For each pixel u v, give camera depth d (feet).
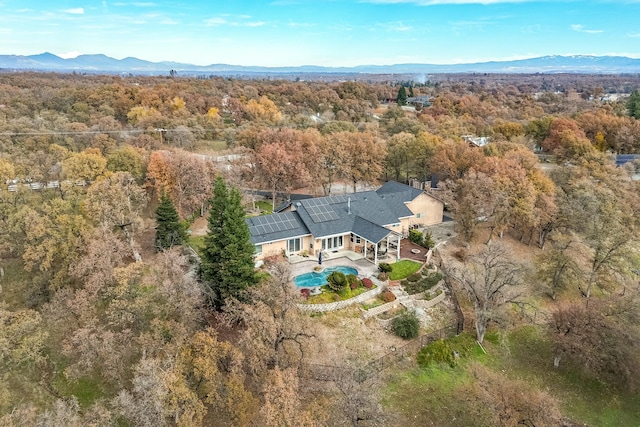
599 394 120.26
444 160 240.53
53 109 362.53
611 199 199.62
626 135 322.14
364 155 250.37
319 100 504.43
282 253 172.04
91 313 108.99
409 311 140.15
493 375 110.63
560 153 288.71
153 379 84.12
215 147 334.03
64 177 182.29
